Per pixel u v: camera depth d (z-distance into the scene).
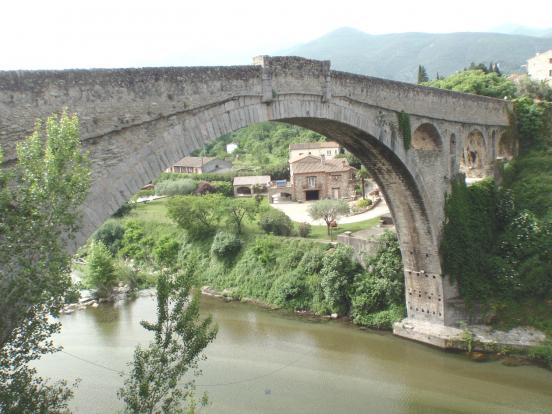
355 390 32.69
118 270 57.94
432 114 38.59
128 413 16.17
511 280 38.53
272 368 35.91
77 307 51.75
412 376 34.25
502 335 37.12
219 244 57.62
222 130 25.09
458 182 41.50
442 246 39.50
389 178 38.47
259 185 95.38
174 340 16.56
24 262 13.59
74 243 18.97
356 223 61.16
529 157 50.47
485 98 46.47
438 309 39.56
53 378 34.69
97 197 20.03
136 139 21.52
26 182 15.03
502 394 31.58
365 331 41.88
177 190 94.19
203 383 33.69
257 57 27.16
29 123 17.94
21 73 17.80
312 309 46.53
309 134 133.62
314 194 85.62
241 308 49.41
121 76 20.84
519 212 42.16
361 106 32.88
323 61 29.91
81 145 19.59
